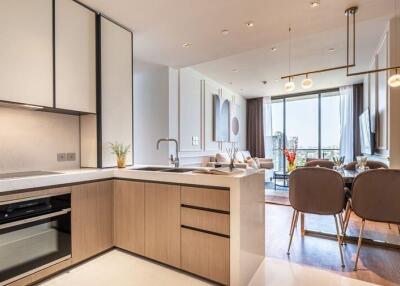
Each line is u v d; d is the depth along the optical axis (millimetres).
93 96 2568
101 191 2395
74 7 2367
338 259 2369
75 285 1905
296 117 7887
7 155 2184
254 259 2105
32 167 2357
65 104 2287
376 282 1962
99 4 2436
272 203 4688
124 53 2896
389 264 2256
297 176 2486
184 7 2467
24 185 1778
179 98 4738
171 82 4484
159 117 4504
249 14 2590
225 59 4633
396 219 2125
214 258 1897
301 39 3748
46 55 2131
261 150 8242
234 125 7441
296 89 7270
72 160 2703
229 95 7156
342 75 5801
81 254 2197
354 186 2273
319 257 2414
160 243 2195
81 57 2436
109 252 2465
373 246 2658
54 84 2191
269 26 2854
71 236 2111
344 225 2795
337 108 7219
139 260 2307
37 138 2406
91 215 2289
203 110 5605
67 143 2664
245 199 1901
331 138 7328
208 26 2861
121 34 2859
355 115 6703
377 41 3859
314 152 7578
